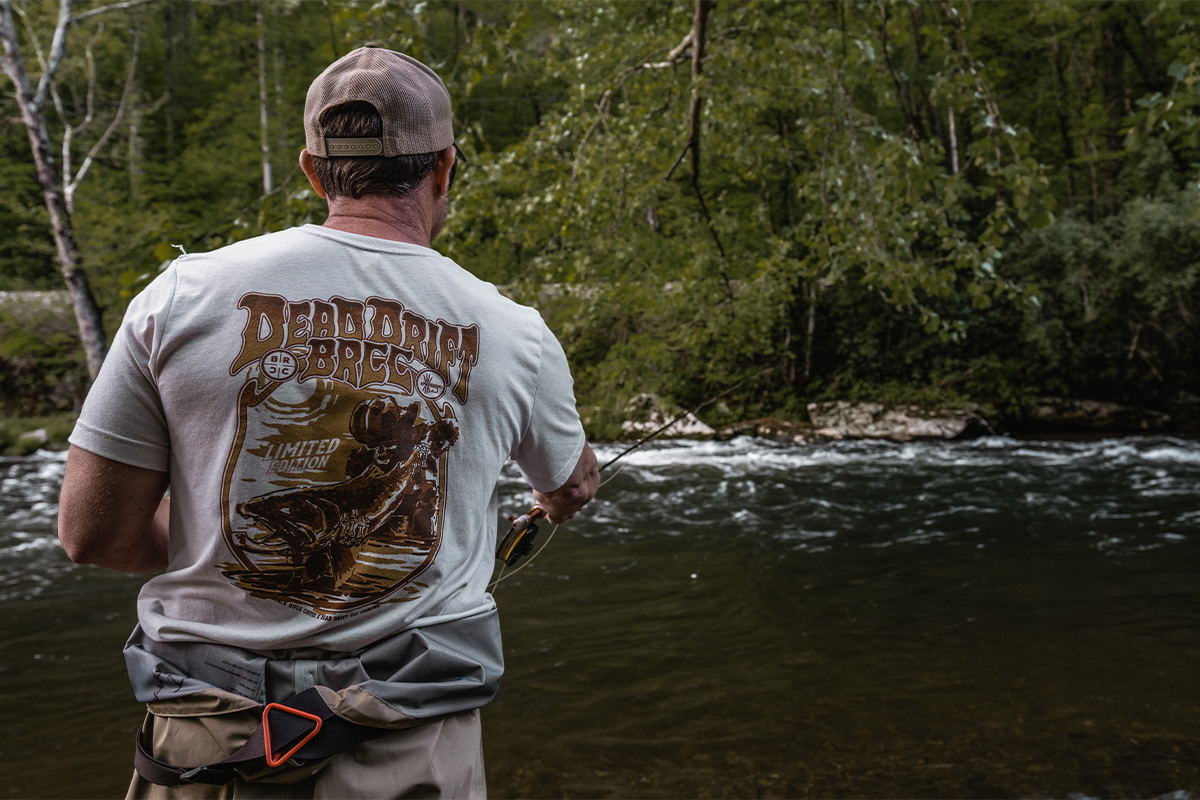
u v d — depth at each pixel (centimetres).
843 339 1599
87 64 1877
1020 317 1514
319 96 112
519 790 307
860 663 430
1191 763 313
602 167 548
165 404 98
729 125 614
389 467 102
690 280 628
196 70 2966
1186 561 604
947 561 624
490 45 412
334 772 100
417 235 115
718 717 368
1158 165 1447
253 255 102
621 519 790
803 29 456
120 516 100
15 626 528
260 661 101
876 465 1097
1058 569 593
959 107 428
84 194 1870
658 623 500
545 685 409
